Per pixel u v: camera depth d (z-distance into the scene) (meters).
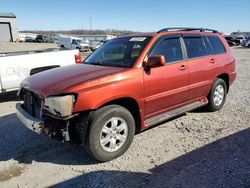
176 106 5.22
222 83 6.29
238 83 9.79
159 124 5.52
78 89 3.77
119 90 4.09
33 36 60.03
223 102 6.46
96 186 3.51
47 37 54.12
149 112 4.67
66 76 4.20
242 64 16.39
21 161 4.21
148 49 4.64
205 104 5.90
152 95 4.60
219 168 3.79
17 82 7.57
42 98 3.88
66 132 3.83
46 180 3.69
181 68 5.09
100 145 3.96
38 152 4.48
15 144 4.80
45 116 3.91
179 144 4.62
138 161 4.10
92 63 5.03
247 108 6.54
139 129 4.62
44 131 3.83
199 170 3.77
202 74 5.61
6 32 45.09
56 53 8.20
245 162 3.93
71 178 3.71
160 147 4.53
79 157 4.28
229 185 3.39
